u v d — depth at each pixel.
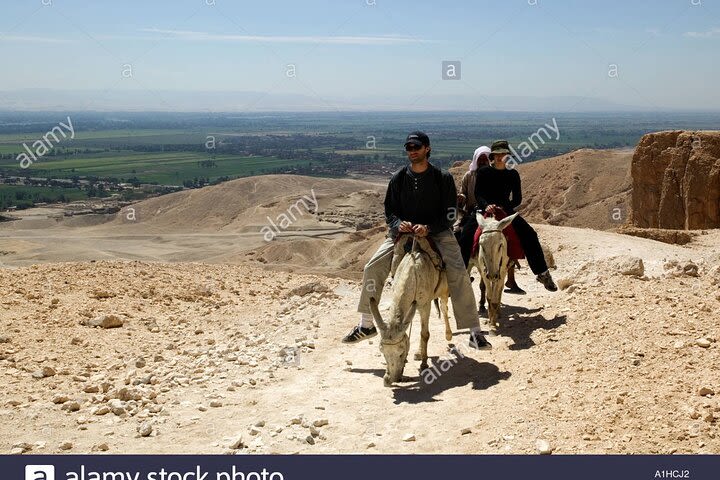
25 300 11.47
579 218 73.94
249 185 140.12
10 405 7.34
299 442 6.71
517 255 10.67
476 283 14.46
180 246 98.62
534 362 8.38
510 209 10.60
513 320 10.54
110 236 109.94
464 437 6.61
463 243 10.72
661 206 53.38
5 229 117.38
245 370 9.02
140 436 6.83
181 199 138.25
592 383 7.21
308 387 8.38
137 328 10.78
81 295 12.20
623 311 9.30
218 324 11.46
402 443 6.65
